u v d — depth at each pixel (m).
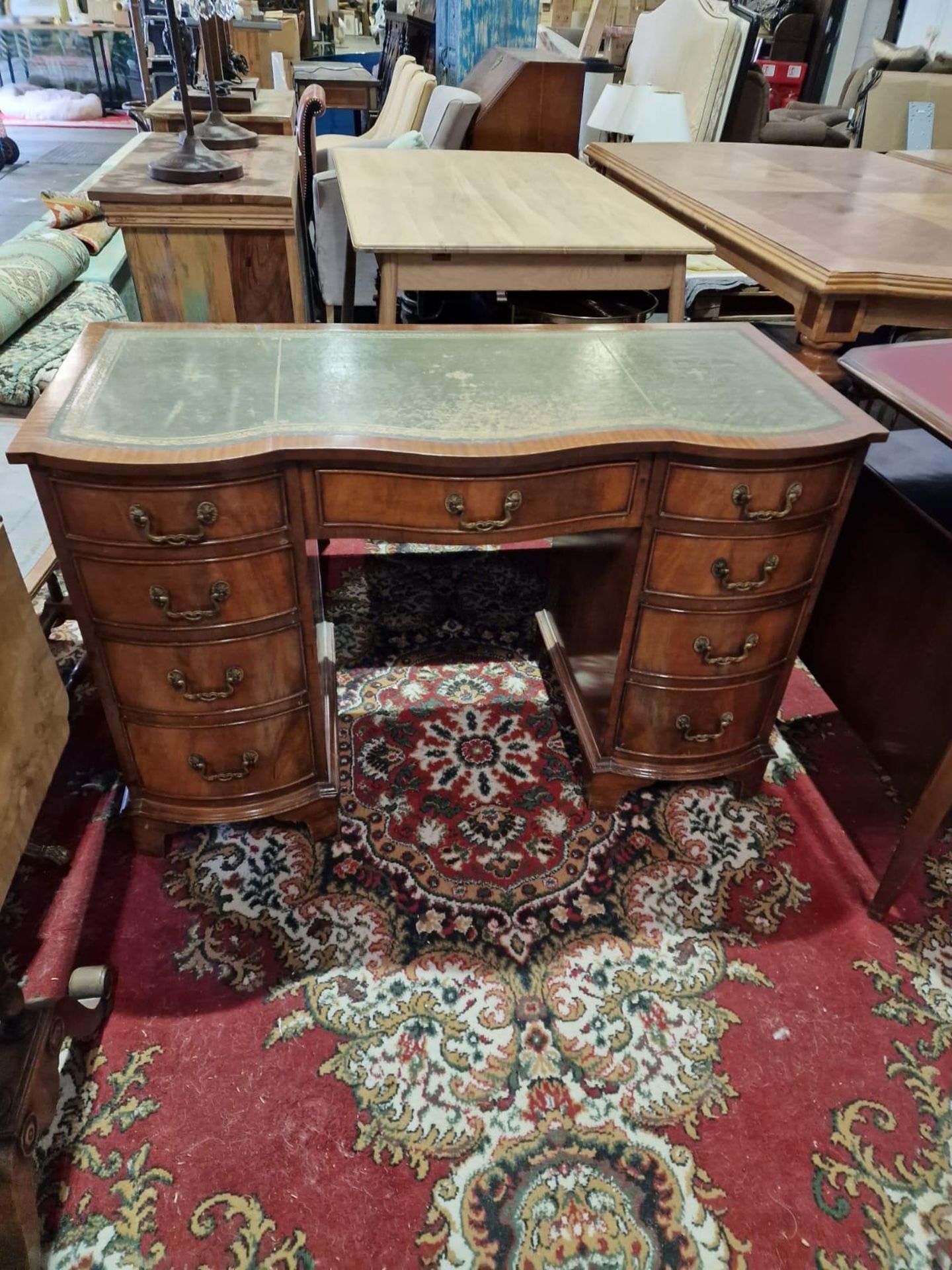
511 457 1.15
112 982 1.26
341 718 1.82
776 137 4.17
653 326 1.62
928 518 1.39
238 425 1.17
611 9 4.94
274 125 3.05
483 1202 1.08
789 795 1.69
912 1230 1.08
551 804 1.64
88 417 1.17
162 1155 1.12
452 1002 1.31
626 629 1.40
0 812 0.90
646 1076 1.22
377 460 1.15
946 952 1.42
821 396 1.37
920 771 1.41
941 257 1.80
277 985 1.32
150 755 1.37
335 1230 1.05
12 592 0.94
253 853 1.52
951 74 3.90
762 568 1.34
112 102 8.06
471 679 1.94
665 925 1.43
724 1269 1.04
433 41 5.29
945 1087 1.23
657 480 1.25
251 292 2.08
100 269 2.87
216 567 1.19
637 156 2.80
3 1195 0.92
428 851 1.54
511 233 1.88
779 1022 1.30
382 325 1.55
